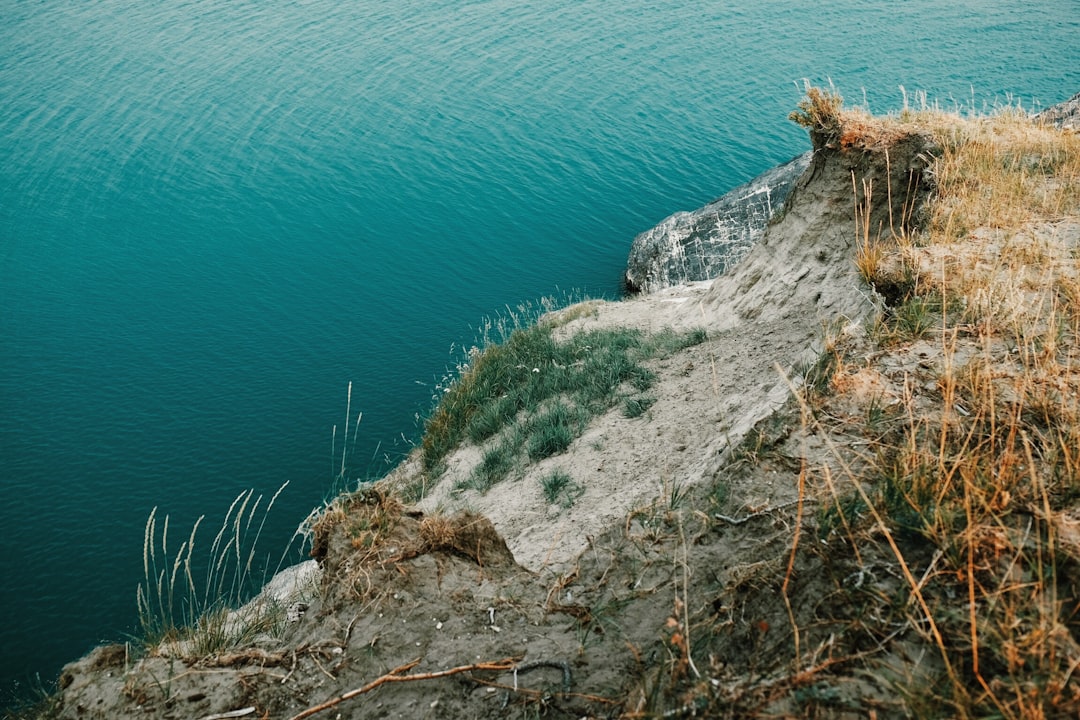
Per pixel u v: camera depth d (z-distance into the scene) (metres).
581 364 12.48
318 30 60.91
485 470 9.98
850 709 2.24
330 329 24.73
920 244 6.55
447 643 3.33
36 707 3.46
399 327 24.72
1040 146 8.98
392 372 22.05
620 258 28.95
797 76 49.91
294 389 21.30
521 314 25.16
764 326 10.41
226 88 48.66
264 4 68.75
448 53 55.19
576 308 17.72
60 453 18.78
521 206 33.41
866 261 6.09
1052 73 49.03
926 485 2.98
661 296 18.34
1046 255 5.66
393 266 28.88
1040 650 2.17
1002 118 10.68
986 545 2.62
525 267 28.52
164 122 43.69
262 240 31.27
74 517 16.59
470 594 3.64
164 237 31.50
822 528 2.99
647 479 7.31
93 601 14.30
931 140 9.66
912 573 2.67
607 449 8.78
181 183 36.47
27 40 58.59
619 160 37.59
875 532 2.89
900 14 68.00
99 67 52.78
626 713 2.52
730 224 23.27
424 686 3.09
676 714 2.41
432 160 38.38
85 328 25.02
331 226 32.19
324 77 50.50
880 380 4.01
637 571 3.46
